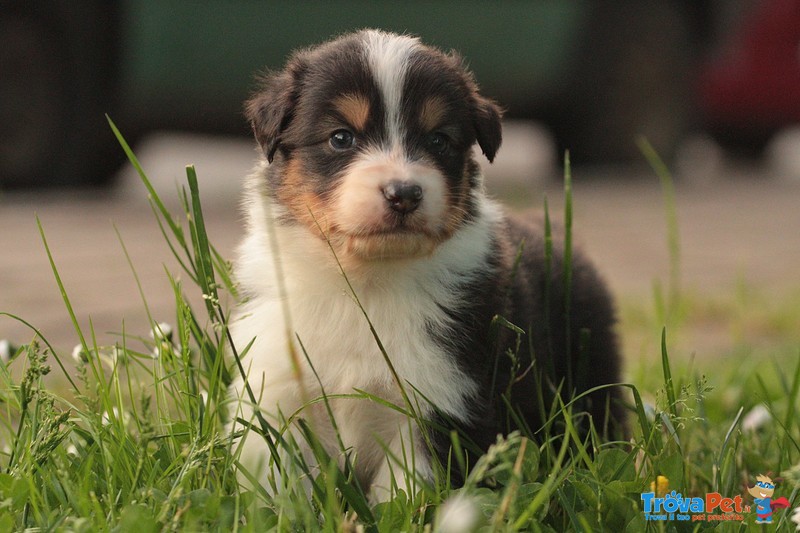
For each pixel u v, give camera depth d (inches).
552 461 183.8
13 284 360.2
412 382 188.9
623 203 569.3
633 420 241.9
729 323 361.7
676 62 637.9
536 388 204.8
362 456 198.2
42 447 164.9
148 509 151.3
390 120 197.6
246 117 218.7
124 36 509.4
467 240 201.8
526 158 786.8
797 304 374.0
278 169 206.4
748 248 478.3
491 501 158.7
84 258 401.7
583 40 606.2
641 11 617.9
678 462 171.2
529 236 236.8
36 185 522.6
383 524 156.5
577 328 231.1
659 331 267.9
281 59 526.9
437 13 553.0
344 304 193.5
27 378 169.9
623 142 640.4
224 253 392.8
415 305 193.8
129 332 304.8
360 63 199.5
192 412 180.9
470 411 188.4
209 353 196.4
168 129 567.8
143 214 498.3
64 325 312.2
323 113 199.3
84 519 143.9
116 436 173.5
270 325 196.2
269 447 173.0
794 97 713.0
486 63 579.2
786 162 813.9
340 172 195.3
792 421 216.1
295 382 192.2
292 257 198.2
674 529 158.1
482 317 195.6
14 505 157.2
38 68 507.2
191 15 508.1
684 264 442.6
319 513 166.4
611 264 435.8
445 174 198.4
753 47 709.9
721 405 243.8
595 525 159.0
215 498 154.3
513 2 572.1
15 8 495.2
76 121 518.0
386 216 184.4
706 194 625.3
